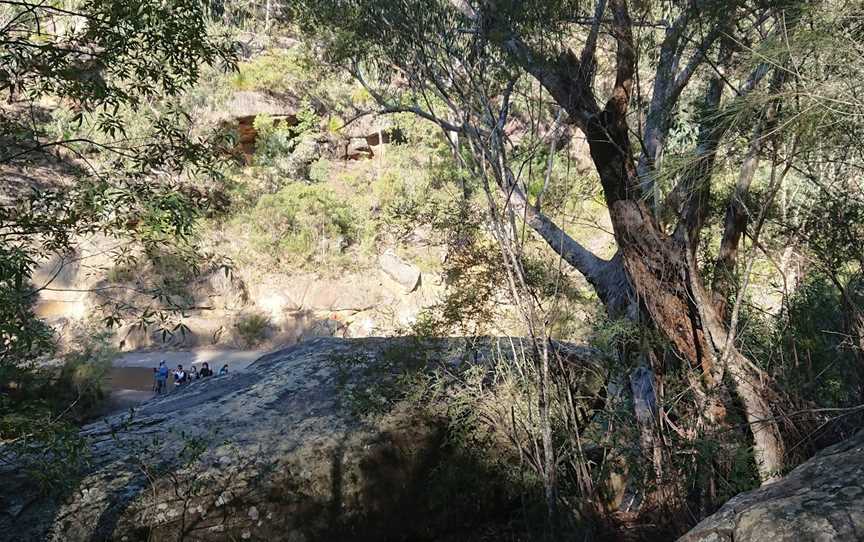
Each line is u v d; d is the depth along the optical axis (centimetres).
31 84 357
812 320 548
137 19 343
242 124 2631
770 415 444
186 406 538
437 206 604
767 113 385
